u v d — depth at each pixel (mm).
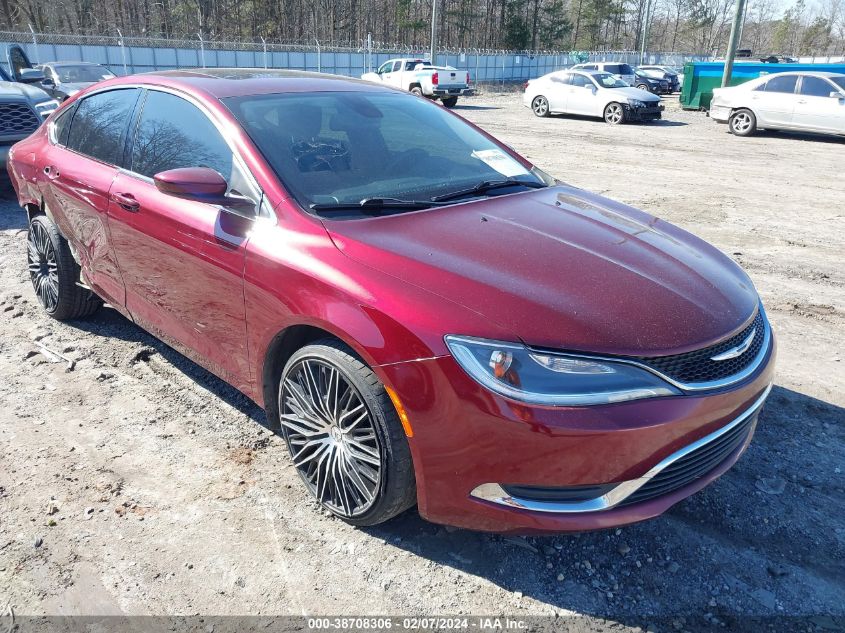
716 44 97125
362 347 2445
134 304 3861
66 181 4141
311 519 2893
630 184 10445
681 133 17422
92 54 31469
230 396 3869
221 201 2963
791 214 8680
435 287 2438
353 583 2561
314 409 2801
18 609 2418
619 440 2229
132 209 3553
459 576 2602
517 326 2279
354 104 3693
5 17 50812
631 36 97125
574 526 2305
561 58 59250
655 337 2346
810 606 2498
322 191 3018
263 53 36750
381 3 71750
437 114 4035
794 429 3662
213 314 3197
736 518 2953
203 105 3348
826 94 15703
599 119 20938
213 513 2914
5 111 7816
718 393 2414
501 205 3260
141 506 2945
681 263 2896
